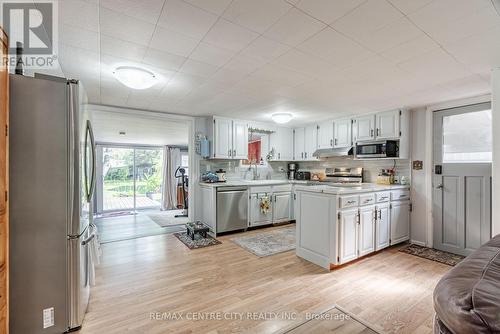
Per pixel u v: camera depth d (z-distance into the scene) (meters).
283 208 4.83
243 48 1.85
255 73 2.34
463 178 3.19
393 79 2.47
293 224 4.87
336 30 1.59
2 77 1.20
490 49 1.82
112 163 7.23
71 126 1.67
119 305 2.00
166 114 4.17
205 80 2.54
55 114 1.62
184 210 6.59
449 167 3.31
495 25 1.50
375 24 1.51
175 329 1.71
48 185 1.60
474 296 0.67
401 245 3.58
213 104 3.55
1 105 1.19
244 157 4.73
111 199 7.17
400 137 3.59
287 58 2.01
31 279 1.56
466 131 3.16
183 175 7.20
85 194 1.90
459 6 1.33
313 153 4.93
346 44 1.77
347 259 2.73
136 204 7.57
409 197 3.67
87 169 1.97
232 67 2.20
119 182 7.32
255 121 4.93
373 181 4.23
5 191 1.23
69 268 1.67
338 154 4.30
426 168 3.52
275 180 5.21
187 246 3.48
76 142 1.69
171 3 1.33
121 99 3.31
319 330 1.71
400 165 3.84
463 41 1.71
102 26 1.55
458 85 2.63
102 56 1.99
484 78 2.42
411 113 3.70
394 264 2.87
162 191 7.50
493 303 0.62
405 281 2.44
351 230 2.78
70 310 1.68
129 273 2.59
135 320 1.81
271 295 2.16
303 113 4.08
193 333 1.67
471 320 0.62
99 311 1.91
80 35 1.66
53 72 2.20
